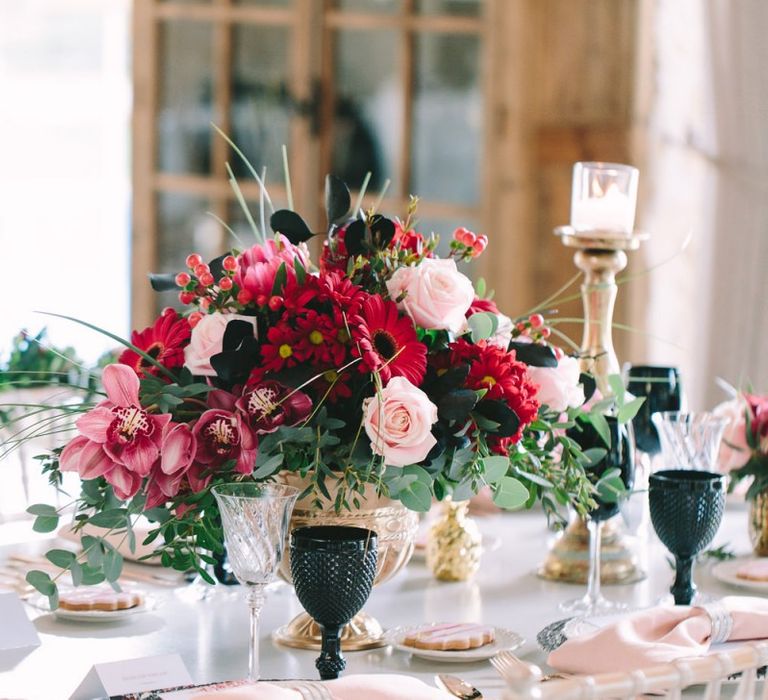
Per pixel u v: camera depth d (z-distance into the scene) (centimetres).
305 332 132
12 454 219
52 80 623
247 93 402
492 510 223
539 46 368
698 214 353
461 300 139
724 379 353
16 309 571
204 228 408
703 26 346
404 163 389
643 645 124
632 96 358
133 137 409
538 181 373
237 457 134
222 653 142
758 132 345
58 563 132
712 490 149
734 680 126
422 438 130
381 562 148
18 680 131
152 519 135
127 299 592
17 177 633
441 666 138
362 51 392
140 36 407
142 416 132
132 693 125
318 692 109
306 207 399
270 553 123
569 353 175
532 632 151
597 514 160
